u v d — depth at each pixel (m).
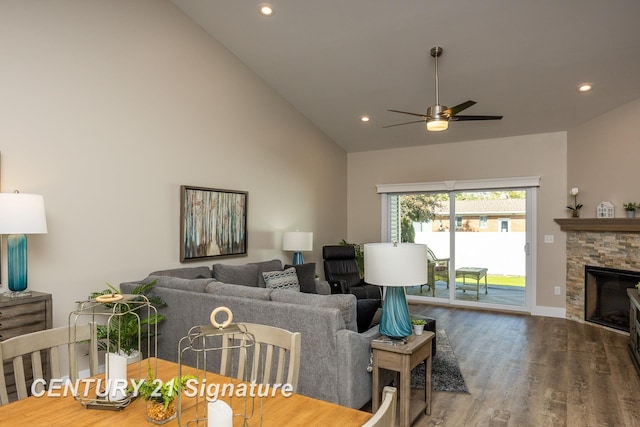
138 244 4.01
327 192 7.07
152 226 4.15
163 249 4.27
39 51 3.26
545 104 5.20
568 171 5.80
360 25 4.27
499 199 6.41
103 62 3.71
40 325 2.92
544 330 5.17
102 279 3.70
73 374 1.73
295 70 5.28
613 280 5.18
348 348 2.61
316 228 6.75
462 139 6.55
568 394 3.25
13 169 3.10
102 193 3.70
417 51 4.53
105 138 3.72
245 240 5.25
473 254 6.61
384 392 1.10
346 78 5.28
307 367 2.75
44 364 2.97
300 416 1.36
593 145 5.37
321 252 6.89
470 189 6.56
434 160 6.88
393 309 2.75
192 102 4.58
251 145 5.40
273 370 2.83
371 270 2.72
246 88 5.31
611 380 3.53
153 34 4.15
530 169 6.08
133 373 1.71
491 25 3.98
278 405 1.44
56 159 3.36
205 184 4.73
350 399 2.62
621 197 4.98
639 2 3.46
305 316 2.74
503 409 3.01
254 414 1.37
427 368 2.95
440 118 3.85
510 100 5.19
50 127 3.32
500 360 4.05
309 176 6.57
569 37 3.98
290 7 4.14
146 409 1.38
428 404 2.93
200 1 4.28
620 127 5.00
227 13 4.39
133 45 3.97
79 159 3.53
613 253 5.11
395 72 4.98
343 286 5.71
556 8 3.66
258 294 3.07
